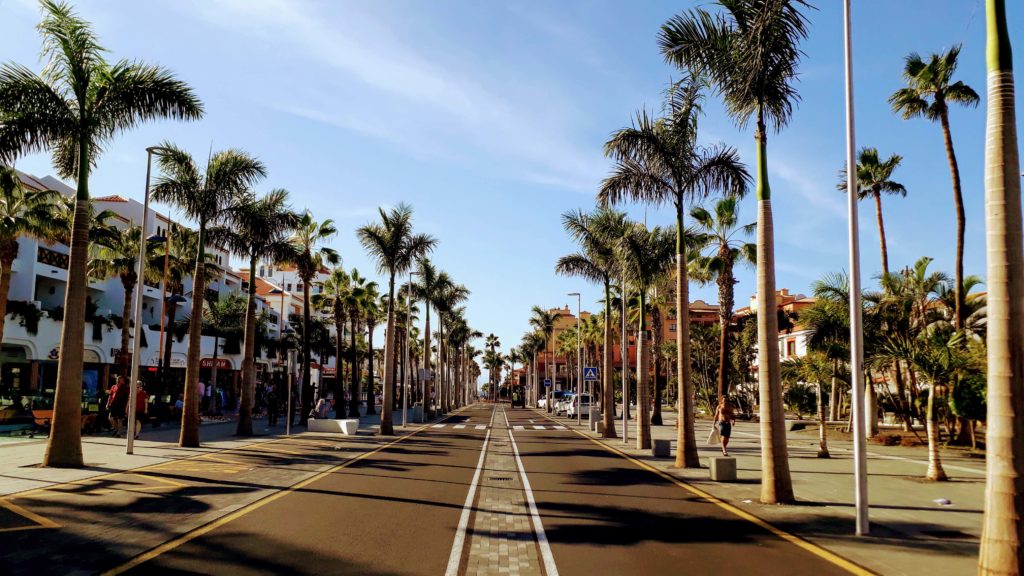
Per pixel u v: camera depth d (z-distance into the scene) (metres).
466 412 64.12
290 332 65.12
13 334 33.31
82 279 15.54
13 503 10.73
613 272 26.66
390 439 26.52
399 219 30.02
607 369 29.66
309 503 11.29
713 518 10.55
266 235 25.17
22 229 25.34
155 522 9.46
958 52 24.78
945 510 11.48
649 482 14.75
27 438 22.42
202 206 21.80
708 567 7.48
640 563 7.63
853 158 9.87
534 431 33.56
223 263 66.06
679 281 18.00
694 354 52.03
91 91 15.98
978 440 26.06
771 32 12.38
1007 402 6.33
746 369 47.50
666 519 10.41
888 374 29.78
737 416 46.50
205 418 36.56
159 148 20.33
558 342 94.62
